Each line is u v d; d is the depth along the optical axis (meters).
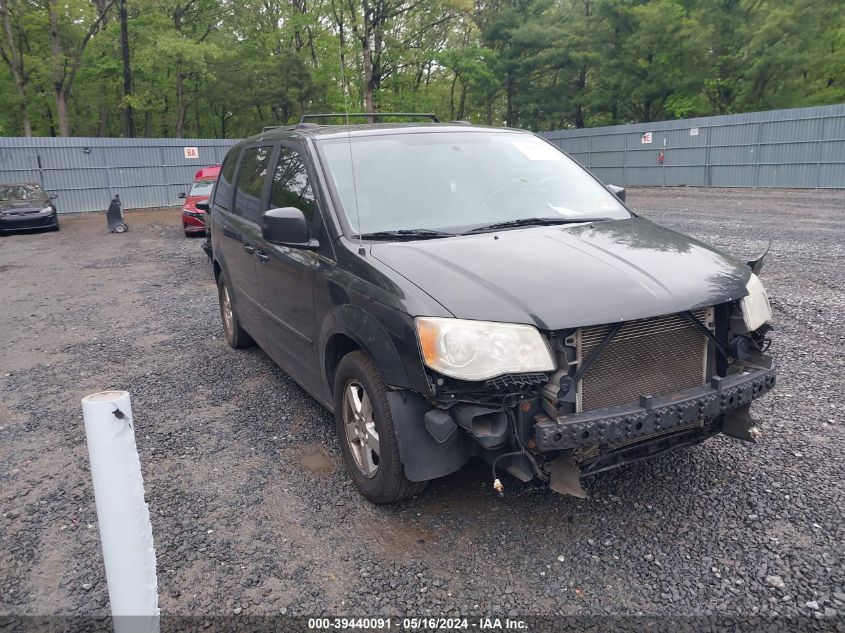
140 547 2.16
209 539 3.29
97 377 5.96
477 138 4.55
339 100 37.91
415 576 2.93
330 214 3.77
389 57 36.75
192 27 41.69
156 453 4.30
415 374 2.92
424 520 3.35
